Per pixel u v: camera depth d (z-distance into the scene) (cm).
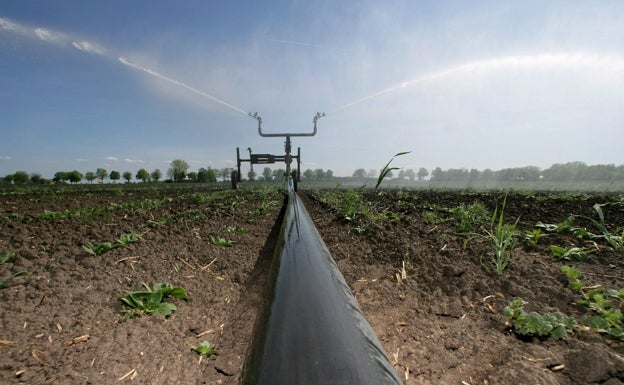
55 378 116
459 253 255
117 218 451
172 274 235
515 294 180
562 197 637
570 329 137
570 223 358
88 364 125
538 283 192
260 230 418
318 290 117
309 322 95
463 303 176
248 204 659
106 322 157
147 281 215
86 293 184
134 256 263
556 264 229
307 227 234
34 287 186
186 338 157
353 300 129
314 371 76
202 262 271
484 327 150
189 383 126
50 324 149
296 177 1139
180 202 677
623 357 120
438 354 132
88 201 748
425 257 249
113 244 287
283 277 136
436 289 195
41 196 884
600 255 245
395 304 182
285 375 76
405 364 127
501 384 109
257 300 203
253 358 91
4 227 364
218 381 128
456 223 360
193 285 220
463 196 734
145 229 369
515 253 255
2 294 174
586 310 158
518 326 142
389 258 259
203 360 141
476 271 217
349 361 79
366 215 421
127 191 1152
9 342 133
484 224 357
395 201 646
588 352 118
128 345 141
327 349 83
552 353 124
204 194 847
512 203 578
